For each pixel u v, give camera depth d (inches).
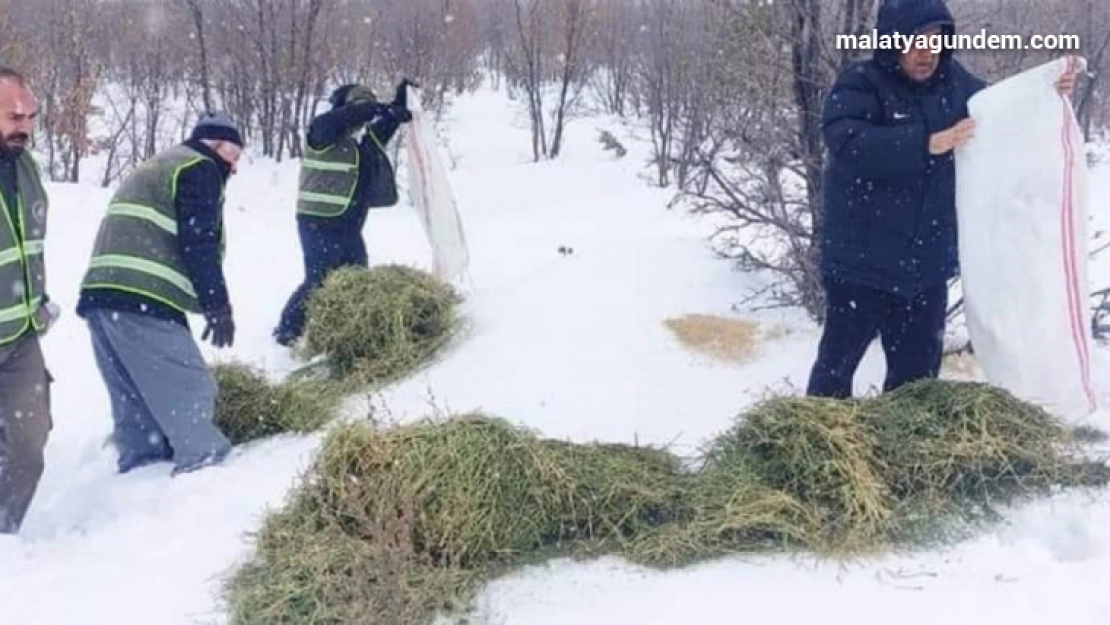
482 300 274.8
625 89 1132.5
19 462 185.3
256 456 209.3
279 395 227.1
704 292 252.7
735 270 262.2
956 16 248.5
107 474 213.5
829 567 144.2
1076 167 175.6
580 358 228.7
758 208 295.0
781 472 160.4
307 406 226.7
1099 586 134.3
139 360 204.4
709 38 322.7
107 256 205.3
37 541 179.0
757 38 243.0
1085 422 179.8
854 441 160.4
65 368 287.0
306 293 290.5
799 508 152.9
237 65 911.0
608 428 196.9
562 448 167.5
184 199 202.7
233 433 222.2
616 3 1141.7
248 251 452.1
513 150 962.7
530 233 534.3
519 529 153.7
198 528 171.6
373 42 1040.2
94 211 522.3
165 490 194.1
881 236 175.6
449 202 296.2
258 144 928.3
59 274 405.1
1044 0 423.8
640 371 219.6
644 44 1088.2
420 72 983.6
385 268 274.7
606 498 157.3
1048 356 177.8
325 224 293.0
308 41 874.1
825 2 235.0
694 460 171.9
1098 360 208.8
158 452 215.0
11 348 183.5
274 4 965.2
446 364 242.5
